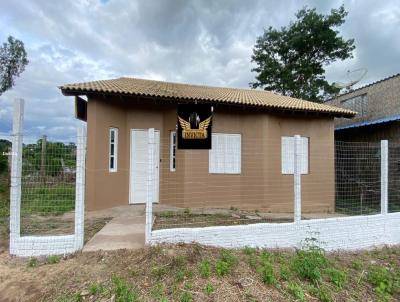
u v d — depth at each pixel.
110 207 9.20
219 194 9.95
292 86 23.91
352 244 6.64
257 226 5.81
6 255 4.98
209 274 4.25
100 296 3.73
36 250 4.95
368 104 15.19
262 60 25.47
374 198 9.26
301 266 4.76
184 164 9.59
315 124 11.12
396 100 13.48
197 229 5.45
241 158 10.22
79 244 5.04
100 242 5.41
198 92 10.81
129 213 8.32
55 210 6.98
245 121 10.32
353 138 14.45
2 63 15.30
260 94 12.94
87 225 6.86
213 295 3.85
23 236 5.19
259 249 5.68
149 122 10.05
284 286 4.30
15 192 4.98
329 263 5.40
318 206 10.65
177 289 3.89
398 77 13.41
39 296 3.80
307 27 22.88
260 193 10.15
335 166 11.15
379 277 5.02
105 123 9.09
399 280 5.14
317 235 6.29
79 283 4.02
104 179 9.02
